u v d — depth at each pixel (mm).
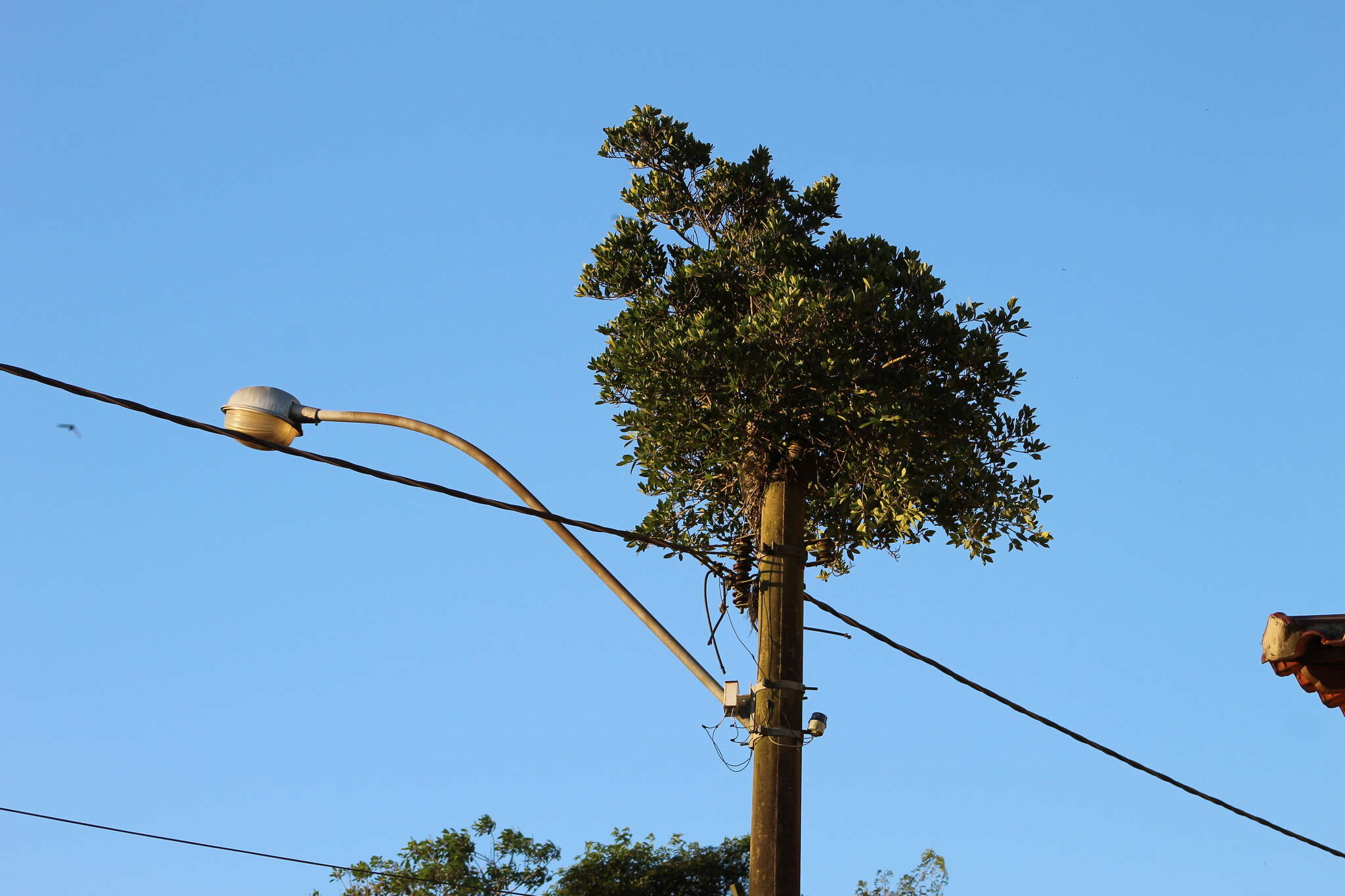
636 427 15898
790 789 13047
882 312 15469
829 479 15508
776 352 15398
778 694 13367
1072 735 15203
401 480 12320
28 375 10734
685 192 17516
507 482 13172
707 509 15758
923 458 15703
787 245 16688
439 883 32500
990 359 15828
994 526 15953
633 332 16031
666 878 35062
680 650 13391
